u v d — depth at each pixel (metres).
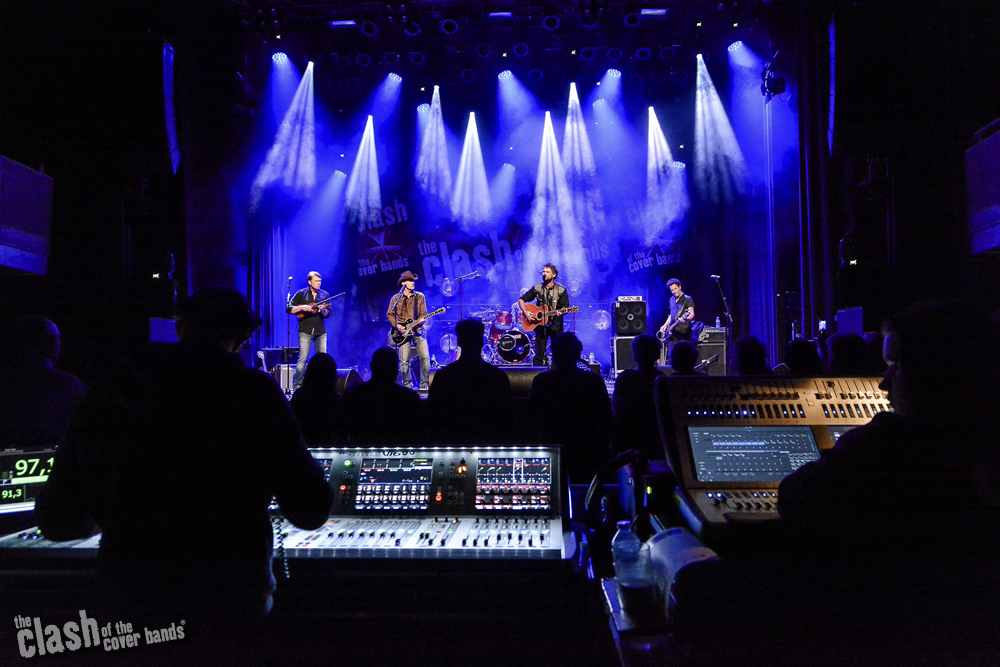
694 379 1.66
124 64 4.64
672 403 1.61
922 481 1.12
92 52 4.62
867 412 1.60
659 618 1.33
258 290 8.98
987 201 4.14
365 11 7.95
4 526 1.74
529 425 2.64
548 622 1.45
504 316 9.27
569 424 2.65
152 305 5.02
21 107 4.58
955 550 1.07
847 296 5.01
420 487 1.68
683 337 7.55
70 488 1.38
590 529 1.79
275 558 1.48
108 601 1.33
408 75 9.68
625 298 7.76
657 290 10.15
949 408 1.13
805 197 6.66
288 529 1.60
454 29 7.96
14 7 4.45
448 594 1.46
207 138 7.50
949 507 1.09
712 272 9.84
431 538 1.52
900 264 4.69
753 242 9.39
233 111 7.77
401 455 1.74
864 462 1.15
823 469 1.19
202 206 7.51
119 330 4.89
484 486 1.67
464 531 1.56
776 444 1.55
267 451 1.37
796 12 7.04
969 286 4.47
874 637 1.06
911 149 4.62
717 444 1.56
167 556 1.33
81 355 4.84
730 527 1.29
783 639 1.10
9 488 1.78
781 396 1.63
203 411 1.36
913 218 4.64
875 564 1.10
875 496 1.13
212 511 1.35
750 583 1.13
